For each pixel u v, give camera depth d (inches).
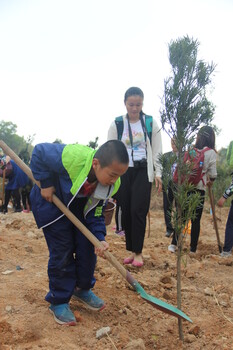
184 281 174.6
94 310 132.4
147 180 181.2
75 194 113.1
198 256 223.9
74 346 109.7
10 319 120.2
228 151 377.1
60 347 108.3
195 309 143.5
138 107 181.8
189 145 116.6
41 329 115.8
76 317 123.6
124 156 108.0
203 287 167.9
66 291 120.9
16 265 172.6
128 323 129.3
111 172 108.9
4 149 126.4
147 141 182.9
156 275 178.5
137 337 121.9
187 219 117.0
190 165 116.1
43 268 171.3
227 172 438.0
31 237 232.1
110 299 144.6
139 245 184.2
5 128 1785.2
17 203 394.9
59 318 119.6
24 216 323.9
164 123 117.1
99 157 109.4
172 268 189.9
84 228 115.9
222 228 328.2
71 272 122.3
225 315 139.6
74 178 114.1
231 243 217.5
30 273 162.7
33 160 116.4
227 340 120.8
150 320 132.3
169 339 121.2
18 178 367.6
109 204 174.1
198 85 114.0
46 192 117.1
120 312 135.4
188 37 115.6
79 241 124.9
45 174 115.8
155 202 434.0
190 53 114.3
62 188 115.6
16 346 107.4
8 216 322.3
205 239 280.1
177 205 118.4
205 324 131.2
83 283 128.3
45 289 143.8
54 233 119.7
